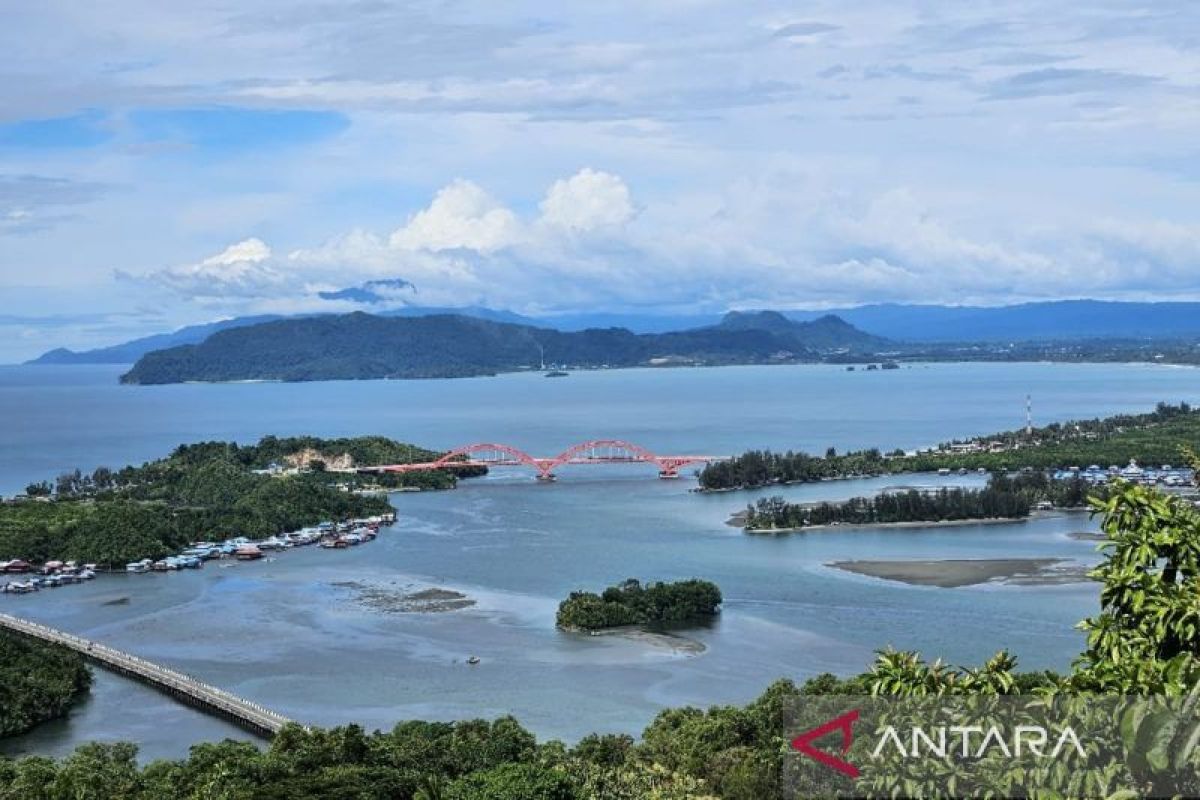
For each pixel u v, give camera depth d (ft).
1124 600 122.31
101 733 474.49
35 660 519.19
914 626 577.02
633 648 558.56
